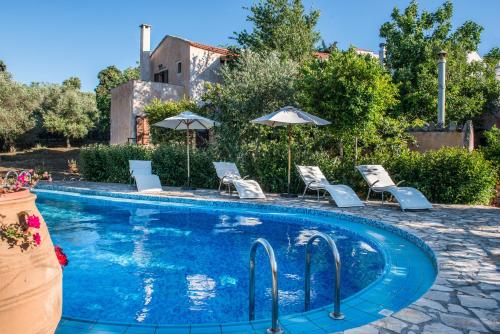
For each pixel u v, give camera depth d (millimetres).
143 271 5332
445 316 3146
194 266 5559
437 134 13008
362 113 11164
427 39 20984
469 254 5090
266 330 3105
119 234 7664
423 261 5277
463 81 20266
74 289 4641
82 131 35812
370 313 3520
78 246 6742
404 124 13695
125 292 4531
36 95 35000
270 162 12602
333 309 3559
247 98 15836
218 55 24438
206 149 15508
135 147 15797
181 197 10992
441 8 21016
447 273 4285
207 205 10438
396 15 21203
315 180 10766
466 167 10062
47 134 36594
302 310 3973
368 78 11289
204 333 3055
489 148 13055
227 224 8500
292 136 14328
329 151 14219
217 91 17094
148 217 9375
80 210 10406
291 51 22672
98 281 4922
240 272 5277
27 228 2311
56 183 15406
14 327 2182
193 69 23375
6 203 2252
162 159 14750
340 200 9227
